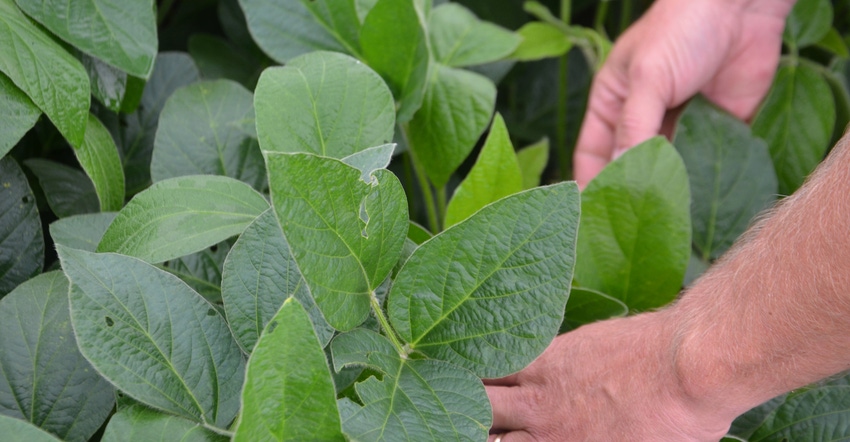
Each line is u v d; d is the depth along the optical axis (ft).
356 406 2.46
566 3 4.17
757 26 3.97
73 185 3.10
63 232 2.80
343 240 2.45
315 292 2.42
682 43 3.81
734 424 3.13
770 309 2.65
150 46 2.96
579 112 4.55
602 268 3.25
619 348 2.95
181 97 3.08
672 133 4.08
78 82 2.82
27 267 2.82
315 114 2.83
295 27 3.28
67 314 2.64
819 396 3.02
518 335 2.55
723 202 3.65
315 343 2.29
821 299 2.57
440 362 2.58
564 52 3.90
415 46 3.18
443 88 3.36
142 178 3.27
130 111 3.20
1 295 2.78
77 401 2.60
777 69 4.03
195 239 2.64
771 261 2.68
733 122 3.70
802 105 3.94
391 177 2.48
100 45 2.88
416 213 3.94
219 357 2.51
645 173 3.19
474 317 2.57
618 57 3.99
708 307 2.82
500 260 2.55
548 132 4.69
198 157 3.04
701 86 3.97
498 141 3.04
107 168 2.96
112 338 2.43
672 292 3.24
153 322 2.47
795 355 2.68
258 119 2.74
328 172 2.37
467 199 3.08
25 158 3.20
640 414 2.90
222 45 3.81
